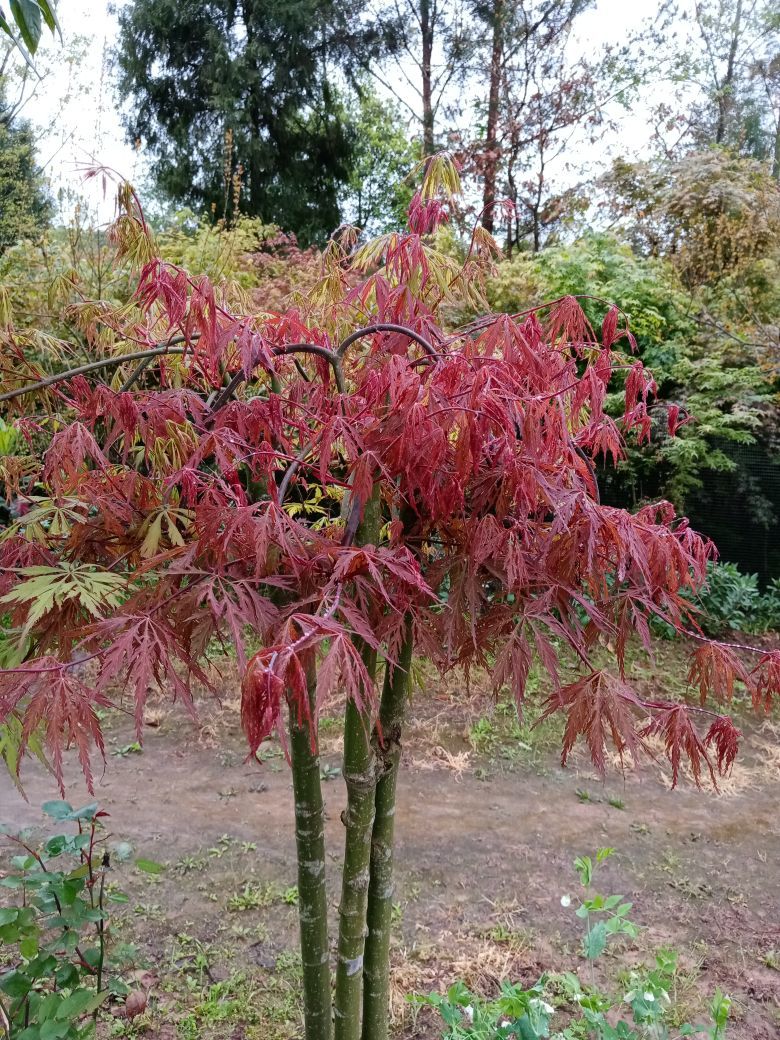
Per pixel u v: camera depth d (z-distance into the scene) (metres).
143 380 1.80
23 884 1.45
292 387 1.36
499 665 1.04
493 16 10.70
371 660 1.22
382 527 1.32
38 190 8.78
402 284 1.24
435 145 10.84
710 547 1.30
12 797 3.25
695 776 1.16
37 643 1.16
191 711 0.92
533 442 1.05
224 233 5.85
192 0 12.29
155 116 13.07
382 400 1.13
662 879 2.79
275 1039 1.99
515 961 2.30
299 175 13.20
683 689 4.46
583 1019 1.77
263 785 3.41
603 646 1.38
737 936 2.48
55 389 1.58
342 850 2.88
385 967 1.47
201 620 0.97
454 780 3.51
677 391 5.83
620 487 6.11
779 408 5.81
